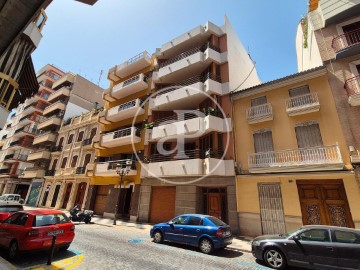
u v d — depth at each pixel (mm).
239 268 6547
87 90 34688
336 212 10172
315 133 11555
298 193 11219
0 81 8492
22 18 4520
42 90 40000
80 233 10914
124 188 19172
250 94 14500
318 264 6109
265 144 13016
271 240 7078
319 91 12039
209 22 17828
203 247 8203
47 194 26750
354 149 10156
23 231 6438
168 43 20125
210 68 16953
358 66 11422
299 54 19859
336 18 12578
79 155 24797
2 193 35625
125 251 7746
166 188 16281
